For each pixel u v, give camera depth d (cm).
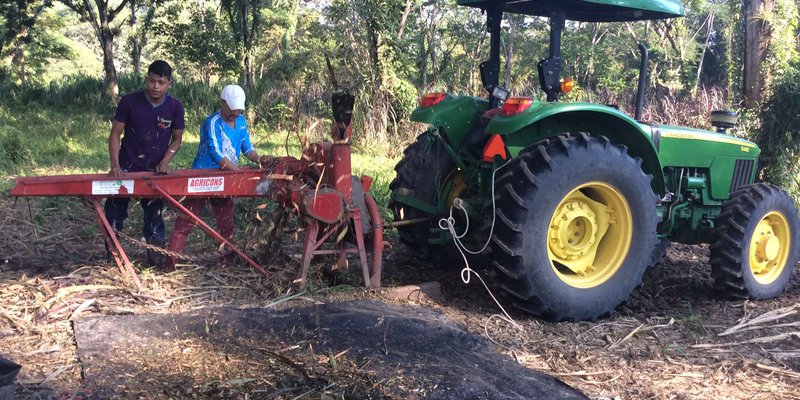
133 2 2461
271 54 2545
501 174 418
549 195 392
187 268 448
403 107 1268
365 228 427
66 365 302
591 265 429
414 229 502
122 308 371
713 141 516
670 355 371
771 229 506
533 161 398
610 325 417
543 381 314
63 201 641
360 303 389
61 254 486
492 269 406
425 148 497
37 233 530
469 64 1761
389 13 1310
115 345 323
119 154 464
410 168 499
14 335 335
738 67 1226
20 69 3378
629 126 441
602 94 1501
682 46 2734
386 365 314
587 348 375
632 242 430
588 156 403
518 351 361
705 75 2992
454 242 455
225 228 468
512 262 393
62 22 3641
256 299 398
